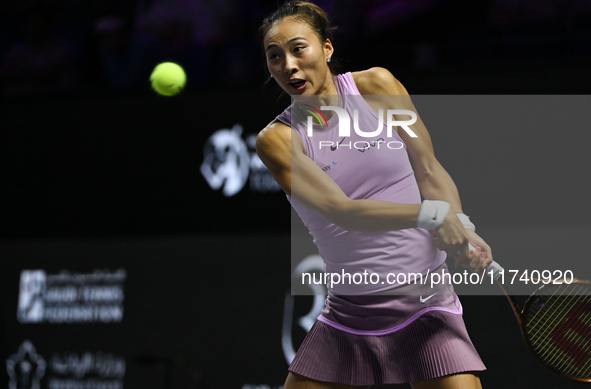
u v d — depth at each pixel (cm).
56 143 1409
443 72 1205
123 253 1360
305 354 594
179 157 1344
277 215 1287
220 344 1288
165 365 1248
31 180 1416
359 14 1741
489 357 1141
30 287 1405
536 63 1169
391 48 1490
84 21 1853
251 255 1293
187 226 1330
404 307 568
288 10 560
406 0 1745
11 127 1432
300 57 546
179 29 1750
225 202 1315
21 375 1387
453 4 1706
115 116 1382
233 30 1762
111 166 1378
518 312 629
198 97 1340
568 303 665
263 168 1298
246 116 1313
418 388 568
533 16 1548
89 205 1384
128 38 1772
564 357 660
